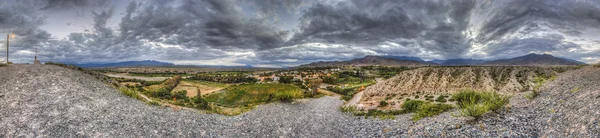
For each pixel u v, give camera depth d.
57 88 19.78
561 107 13.12
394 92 98.50
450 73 137.75
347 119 29.30
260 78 189.38
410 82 125.56
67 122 13.84
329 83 164.75
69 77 24.38
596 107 10.45
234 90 86.38
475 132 12.61
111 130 14.09
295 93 46.38
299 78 187.00
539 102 16.17
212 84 122.62
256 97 76.94
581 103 12.14
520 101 19.12
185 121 18.75
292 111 30.11
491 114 15.32
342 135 20.42
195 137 15.86
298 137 18.59
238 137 17.06
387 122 23.52
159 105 25.69
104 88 25.81
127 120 16.22
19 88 18.30
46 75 22.66
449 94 73.81
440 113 22.62
